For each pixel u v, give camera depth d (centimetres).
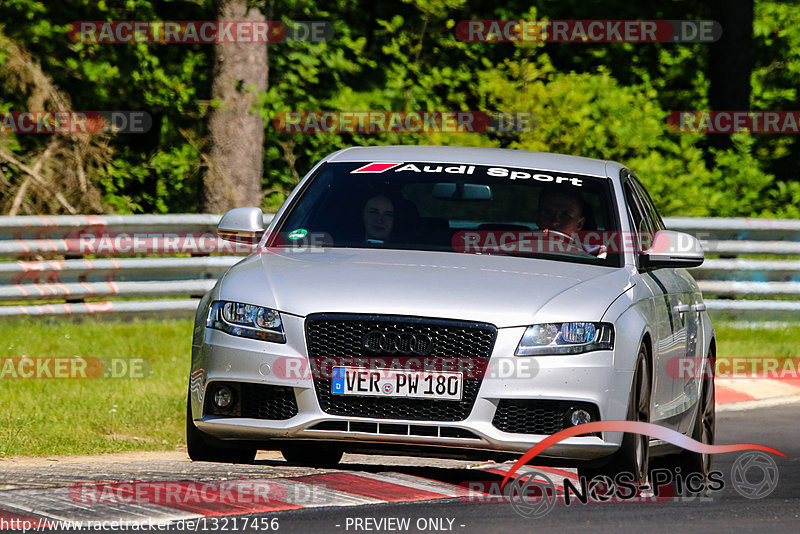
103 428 3120
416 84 7462
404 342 2216
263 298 2295
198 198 6328
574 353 2238
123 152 7112
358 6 7725
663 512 2300
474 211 4406
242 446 2342
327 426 2227
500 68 7231
